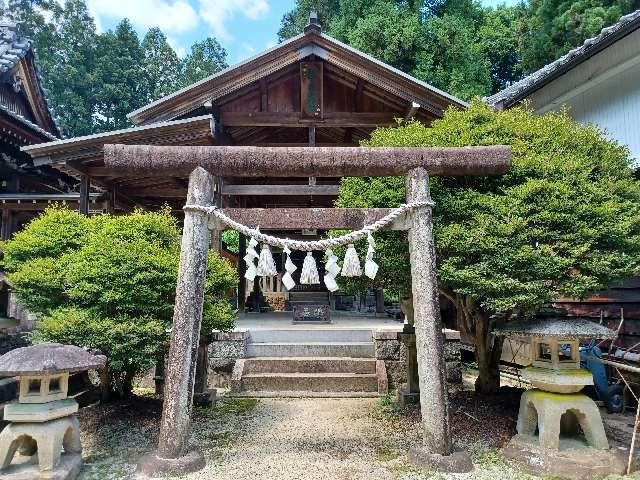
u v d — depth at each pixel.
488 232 4.10
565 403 3.94
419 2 17.61
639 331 6.30
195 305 4.04
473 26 20.17
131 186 10.07
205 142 8.34
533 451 3.87
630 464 3.70
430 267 4.10
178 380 3.89
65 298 5.02
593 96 8.14
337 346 7.27
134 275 4.58
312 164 4.26
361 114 9.00
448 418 3.94
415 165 4.29
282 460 4.10
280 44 8.28
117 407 5.48
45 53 24.94
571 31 14.45
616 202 4.29
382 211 4.41
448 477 3.71
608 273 3.96
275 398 6.29
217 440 4.64
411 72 16.05
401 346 7.09
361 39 16.16
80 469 3.84
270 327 8.29
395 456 4.20
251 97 9.09
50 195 10.61
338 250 4.96
